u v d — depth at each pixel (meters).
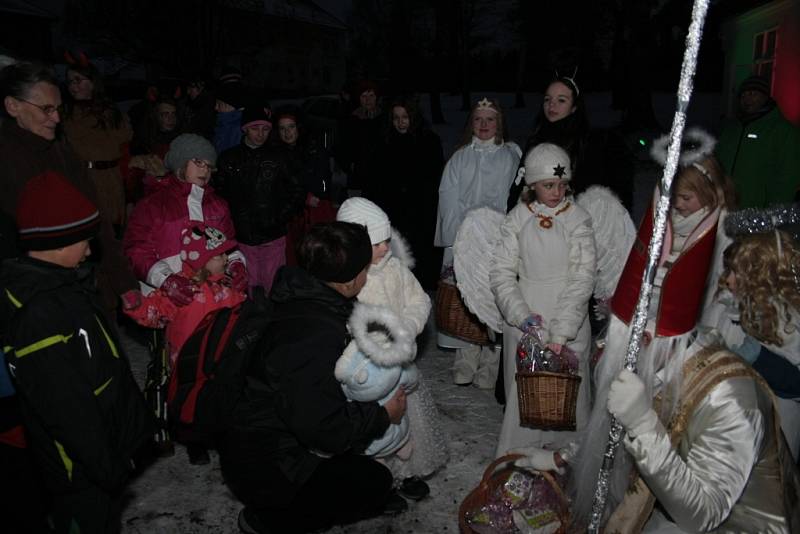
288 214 4.87
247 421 2.45
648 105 21.09
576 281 3.23
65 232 2.19
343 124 7.51
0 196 3.01
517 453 2.54
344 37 46.16
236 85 5.85
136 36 20.94
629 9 20.98
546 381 2.90
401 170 6.13
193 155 3.58
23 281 2.14
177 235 3.54
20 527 2.44
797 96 13.87
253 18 23.33
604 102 30.53
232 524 3.18
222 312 2.70
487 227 3.78
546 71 42.50
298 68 43.28
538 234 3.29
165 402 3.49
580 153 3.84
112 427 2.29
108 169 6.20
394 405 2.51
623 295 1.96
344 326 2.39
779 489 1.86
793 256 2.17
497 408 4.34
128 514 3.26
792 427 2.40
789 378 2.30
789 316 2.22
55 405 2.09
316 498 2.66
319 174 5.97
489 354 4.55
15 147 3.05
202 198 3.68
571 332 3.19
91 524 2.31
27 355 2.08
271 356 2.35
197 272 3.43
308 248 2.40
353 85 7.51
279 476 2.51
